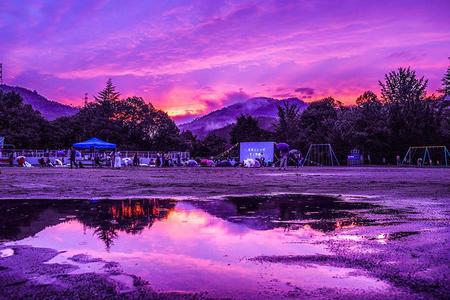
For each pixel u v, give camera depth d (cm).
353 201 767
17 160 3869
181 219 529
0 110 5994
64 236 404
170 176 1883
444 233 418
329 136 5653
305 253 322
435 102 6425
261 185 1258
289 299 212
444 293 221
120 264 287
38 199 800
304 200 792
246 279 249
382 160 5478
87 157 4634
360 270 269
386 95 7244
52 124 6619
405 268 273
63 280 246
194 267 279
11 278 251
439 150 5000
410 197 848
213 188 1115
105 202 748
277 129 7300
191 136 8319
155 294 220
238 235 409
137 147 7219
